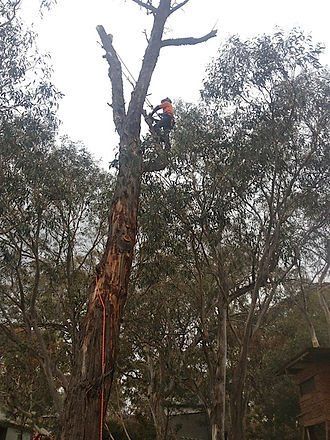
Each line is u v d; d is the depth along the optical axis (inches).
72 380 282.4
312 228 538.6
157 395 738.8
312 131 487.2
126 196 340.2
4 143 519.8
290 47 488.1
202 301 553.6
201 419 1184.2
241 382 453.7
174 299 679.7
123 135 369.7
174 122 472.7
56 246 676.1
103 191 666.8
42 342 606.5
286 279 620.7
